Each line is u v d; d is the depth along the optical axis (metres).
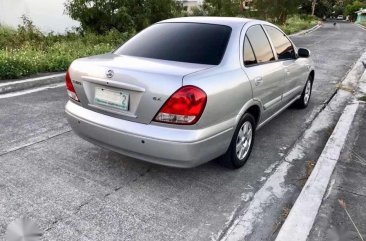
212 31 3.90
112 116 3.34
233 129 3.57
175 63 3.43
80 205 3.20
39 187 3.44
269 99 4.44
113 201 3.29
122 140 3.26
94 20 14.23
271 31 4.81
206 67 3.38
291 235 2.85
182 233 2.91
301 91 6.19
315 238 2.84
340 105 6.92
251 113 4.16
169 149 3.08
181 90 3.00
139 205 3.25
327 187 3.61
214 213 3.21
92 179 3.65
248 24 4.20
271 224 3.10
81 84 3.51
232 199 3.45
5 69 7.12
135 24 14.38
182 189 3.56
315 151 4.71
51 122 5.17
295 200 3.48
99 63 3.44
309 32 31.44
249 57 3.97
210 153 3.36
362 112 6.20
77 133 3.72
